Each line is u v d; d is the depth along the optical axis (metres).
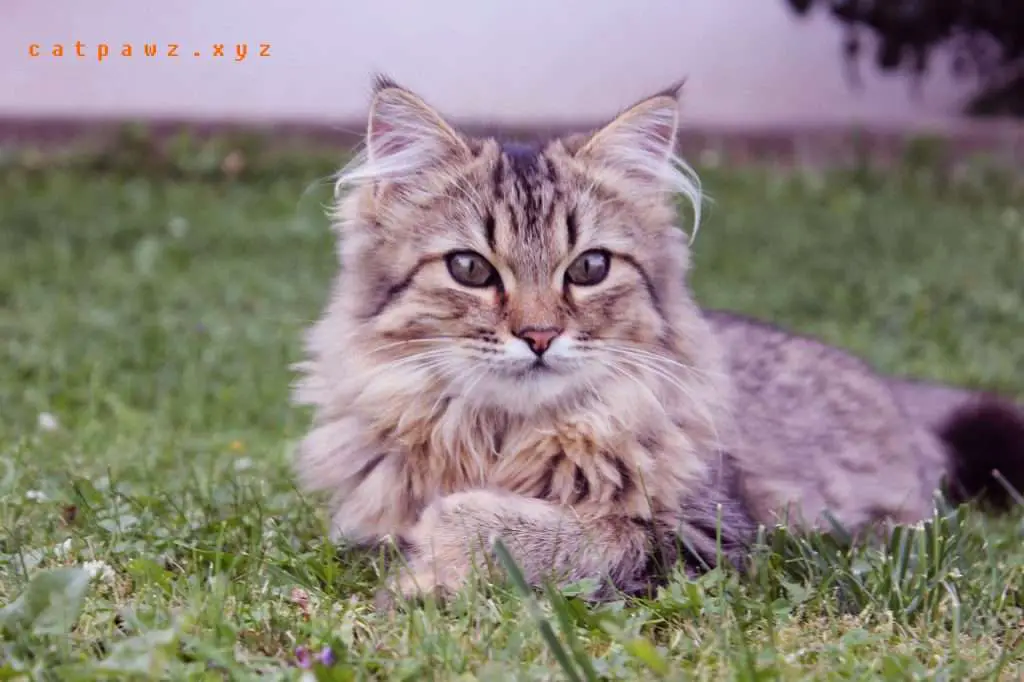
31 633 0.68
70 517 0.83
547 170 0.81
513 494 0.78
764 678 0.67
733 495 0.82
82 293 1.38
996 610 0.75
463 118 1.81
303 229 1.66
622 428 0.79
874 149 1.95
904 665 0.69
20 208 1.71
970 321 1.28
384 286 0.80
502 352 0.78
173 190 1.82
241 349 1.19
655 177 0.83
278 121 1.98
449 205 0.80
